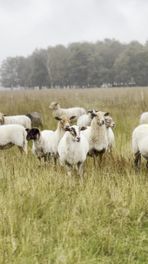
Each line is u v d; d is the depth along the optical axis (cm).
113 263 693
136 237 793
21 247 701
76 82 12306
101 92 4734
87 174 1162
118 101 3116
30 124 1983
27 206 879
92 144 1273
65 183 1030
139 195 959
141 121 1894
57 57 12519
